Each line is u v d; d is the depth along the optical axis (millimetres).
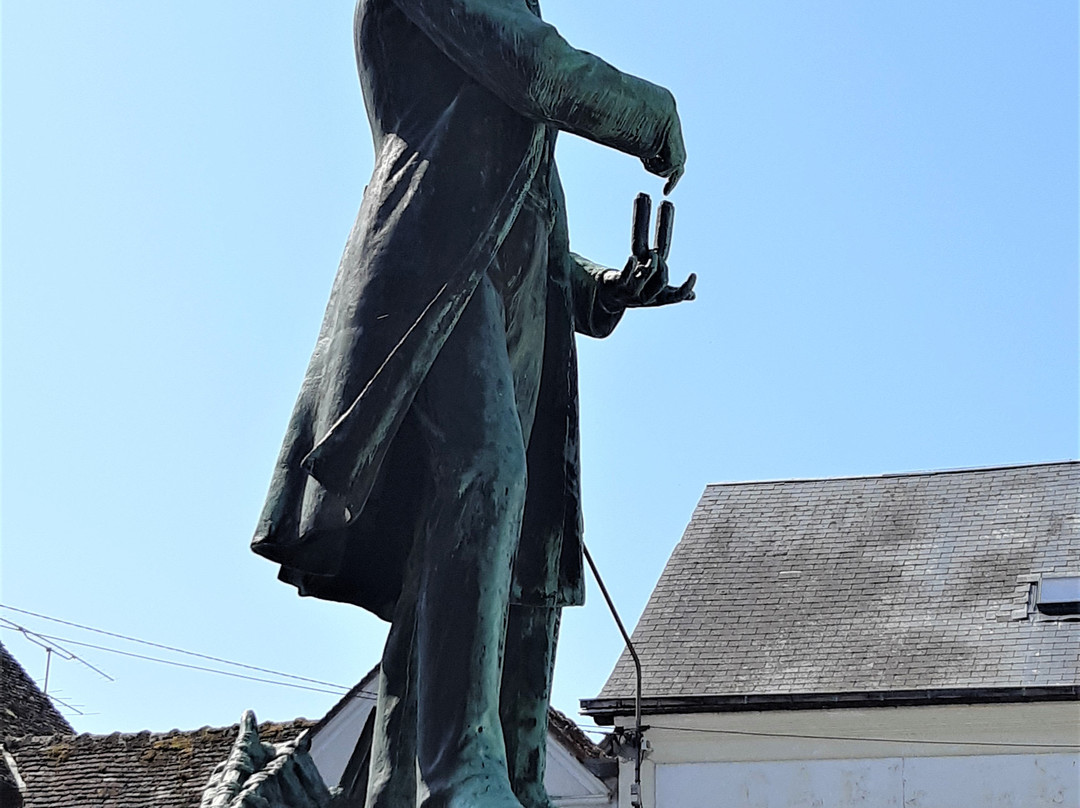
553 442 3477
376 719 3254
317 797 3285
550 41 3127
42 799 20109
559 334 3523
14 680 23297
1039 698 21734
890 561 24984
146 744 20984
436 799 2967
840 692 22375
